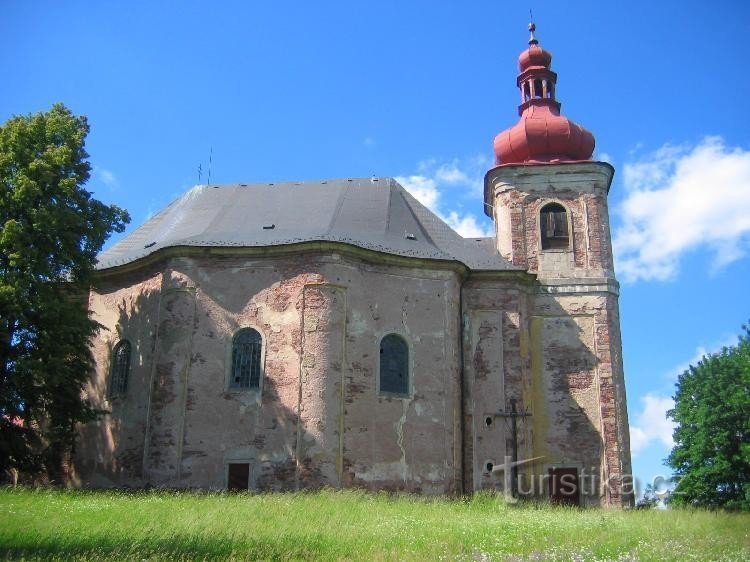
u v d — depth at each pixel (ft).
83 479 95.50
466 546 46.09
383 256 94.17
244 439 86.69
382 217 103.04
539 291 107.04
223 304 91.66
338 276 90.79
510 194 113.19
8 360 83.71
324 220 101.04
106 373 98.22
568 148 115.65
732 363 145.69
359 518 60.75
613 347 104.12
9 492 70.79
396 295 94.48
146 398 92.17
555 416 101.76
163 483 85.92
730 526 57.98
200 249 92.53
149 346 94.22
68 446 92.79
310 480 83.61
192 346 90.33
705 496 138.82
